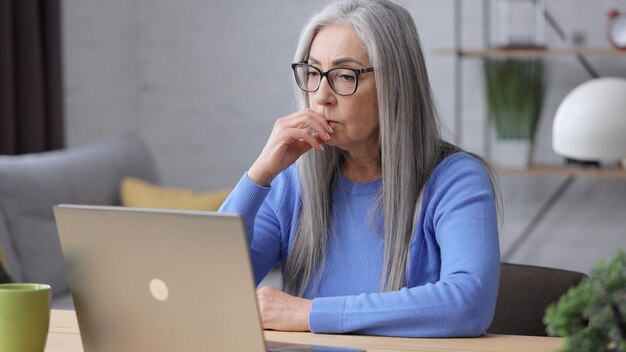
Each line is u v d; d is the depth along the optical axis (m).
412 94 1.87
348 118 1.85
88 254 1.40
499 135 4.91
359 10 1.87
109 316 1.41
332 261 1.95
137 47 5.57
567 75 5.14
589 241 5.21
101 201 4.22
